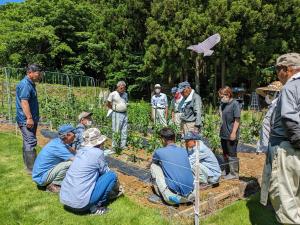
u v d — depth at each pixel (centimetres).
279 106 236
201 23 1220
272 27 1320
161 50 1334
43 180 348
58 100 790
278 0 1298
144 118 644
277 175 234
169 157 319
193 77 1641
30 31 1616
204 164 355
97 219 293
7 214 302
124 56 1648
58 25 1717
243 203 322
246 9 1210
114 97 493
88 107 739
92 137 316
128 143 501
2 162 440
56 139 356
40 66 376
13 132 591
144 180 380
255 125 604
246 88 1603
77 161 306
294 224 227
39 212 307
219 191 346
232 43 1216
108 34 1627
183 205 317
